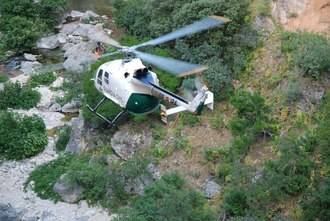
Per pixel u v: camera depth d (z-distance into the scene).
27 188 28.36
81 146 29.94
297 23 30.80
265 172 25.14
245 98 27.66
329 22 30.25
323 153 25.06
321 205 23.09
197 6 31.05
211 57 30.47
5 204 27.52
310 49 28.31
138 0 38.16
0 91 34.81
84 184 27.33
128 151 28.56
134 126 29.05
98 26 41.84
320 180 24.48
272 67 29.42
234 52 30.50
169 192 25.16
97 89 27.48
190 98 28.81
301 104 27.42
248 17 31.33
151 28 33.69
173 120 29.06
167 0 33.06
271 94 28.55
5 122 31.03
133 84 24.89
